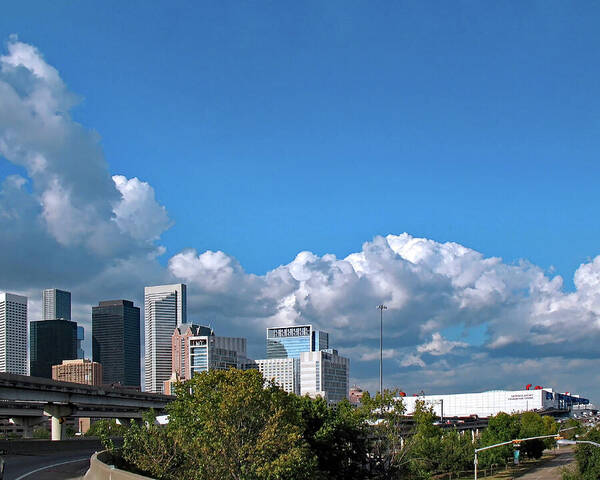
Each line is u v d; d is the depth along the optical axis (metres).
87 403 108.69
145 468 43.75
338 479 63.09
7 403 114.25
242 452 40.59
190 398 48.47
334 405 74.19
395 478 75.06
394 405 76.75
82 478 44.53
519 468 152.38
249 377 46.31
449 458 109.56
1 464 42.62
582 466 88.38
